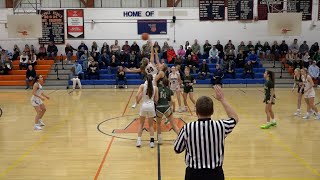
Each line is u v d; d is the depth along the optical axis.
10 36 22.05
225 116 11.94
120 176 6.39
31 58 22.45
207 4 23.75
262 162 7.16
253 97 16.70
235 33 23.92
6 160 7.48
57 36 23.91
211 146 3.39
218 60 22.59
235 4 23.70
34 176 6.48
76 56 23.41
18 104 15.20
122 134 9.63
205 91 19.06
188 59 21.83
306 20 23.59
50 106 14.50
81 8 23.77
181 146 3.51
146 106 8.19
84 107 14.19
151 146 8.27
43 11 23.75
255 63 22.42
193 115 12.17
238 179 6.18
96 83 21.25
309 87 11.43
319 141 8.81
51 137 9.42
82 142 8.86
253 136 9.34
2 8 23.69
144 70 10.00
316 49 22.83
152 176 6.36
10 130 10.33
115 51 22.72
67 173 6.61
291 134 9.55
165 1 23.89
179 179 6.18
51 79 21.94
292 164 7.04
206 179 3.39
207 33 23.97
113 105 14.63
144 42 23.92
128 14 23.80
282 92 18.56
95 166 6.99
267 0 23.44
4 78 21.75
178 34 23.94
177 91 12.79
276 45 23.12
